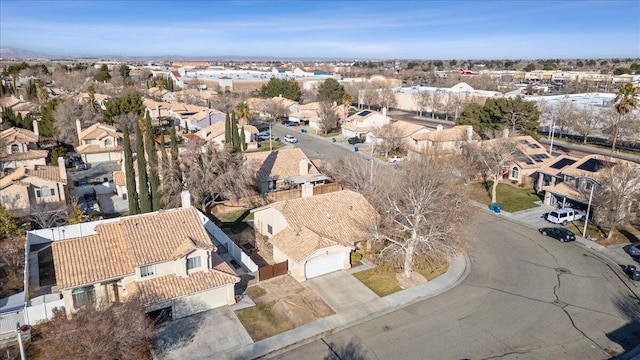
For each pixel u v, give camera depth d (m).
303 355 26.83
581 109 91.69
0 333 27.89
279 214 40.31
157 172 47.47
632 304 32.50
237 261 38.59
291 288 34.22
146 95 140.62
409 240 35.38
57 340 23.14
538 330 29.31
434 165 50.81
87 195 57.88
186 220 34.12
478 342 28.08
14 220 45.31
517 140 65.69
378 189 46.31
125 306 26.05
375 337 28.58
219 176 49.28
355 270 37.25
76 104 90.94
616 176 45.06
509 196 57.69
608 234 45.03
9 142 68.88
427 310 31.62
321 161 70.31
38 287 34.31
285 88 138.50
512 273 37.22
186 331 28.70
